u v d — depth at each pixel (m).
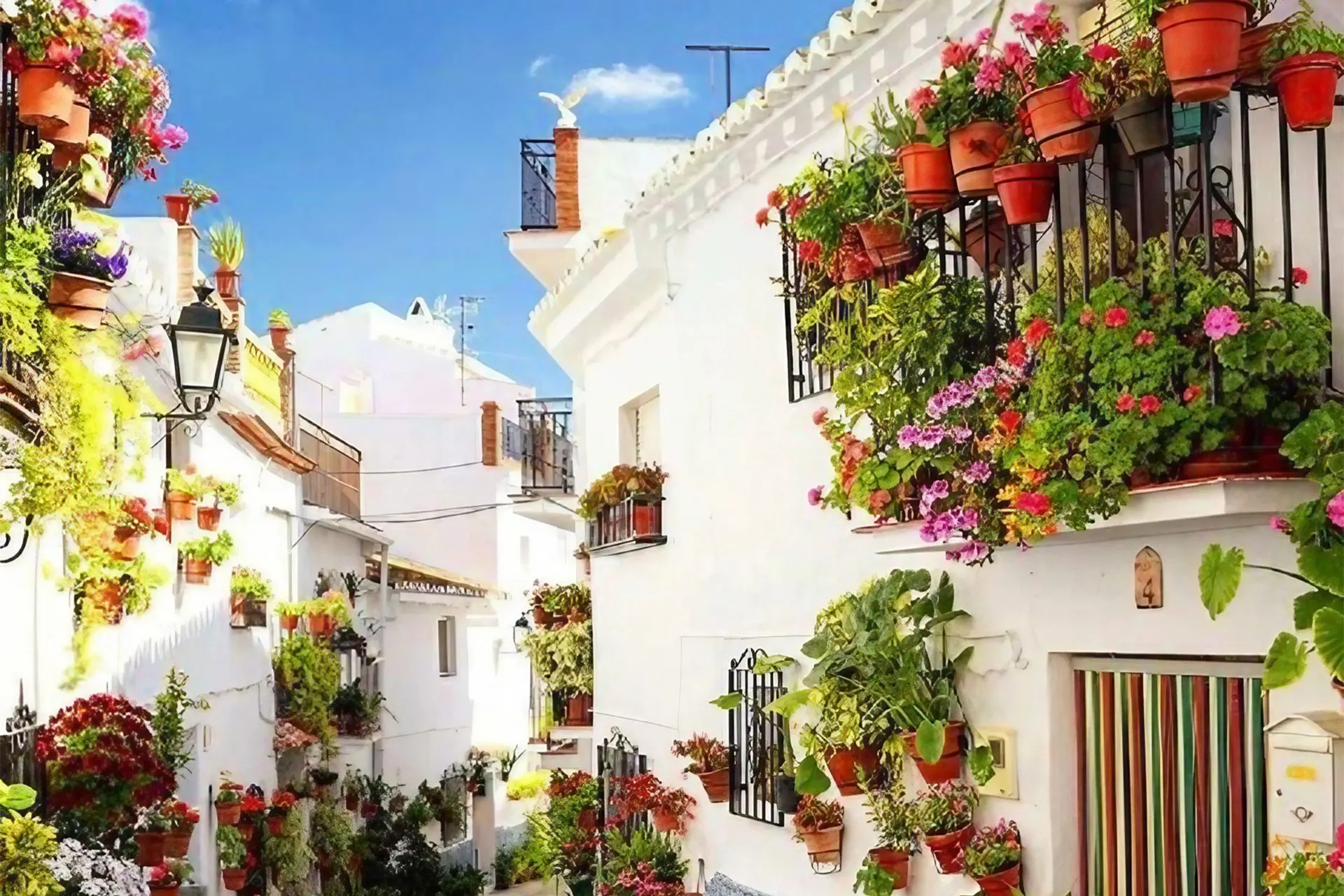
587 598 12.87
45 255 5.72
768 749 7.74
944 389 5.11
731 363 8.27
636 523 9.54
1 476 6.95
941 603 5.96
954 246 6.08
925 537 4.93
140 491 10.59
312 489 18.52
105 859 7.75
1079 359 4.35
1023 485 4.41
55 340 5.82
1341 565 3.61
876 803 6.17
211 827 12.94
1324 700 4.18
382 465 27.17
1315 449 3.72
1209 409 3.99
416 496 27.06
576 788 11.51
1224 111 4.68
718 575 8.50
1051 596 5.38
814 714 7.21
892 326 5.38
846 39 6.45
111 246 6.83
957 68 4.90
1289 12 4.27
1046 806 5.36
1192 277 4.13
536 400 15.77
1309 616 3.71
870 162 5.74
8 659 7.46
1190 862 4.81
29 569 7.85
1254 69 3.89
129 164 6.32
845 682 6.00
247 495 14.65
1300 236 4.30
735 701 7.55
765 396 7.82
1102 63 4.26
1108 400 4.20
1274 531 4.32
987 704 5.75
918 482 5.40
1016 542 4.78
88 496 6.31
